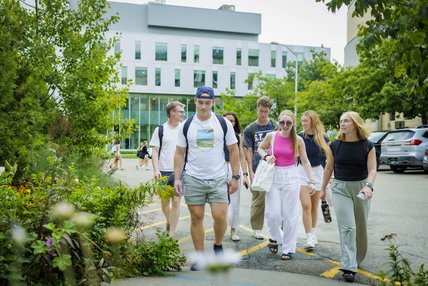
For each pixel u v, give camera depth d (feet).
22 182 19.99
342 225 16.52
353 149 16.65
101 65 39.11
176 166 17.60
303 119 21.53
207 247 21.04
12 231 9.64
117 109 41.11
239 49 211.41
